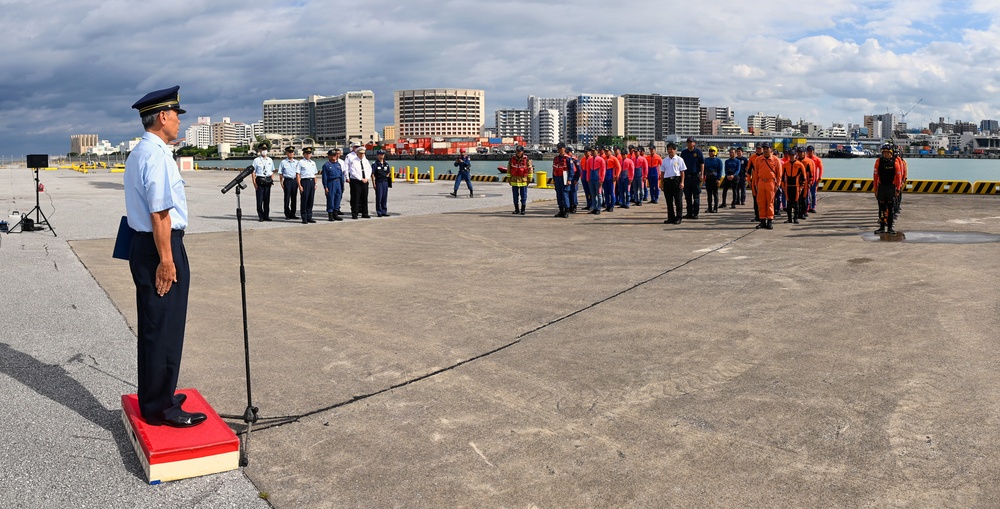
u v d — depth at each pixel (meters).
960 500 3.85
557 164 19.98
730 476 4.17
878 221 18.14
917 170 96.50
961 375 5.83
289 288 9.85
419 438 4.77
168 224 4.39
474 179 45.06
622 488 4.04
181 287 4.58
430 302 8.90
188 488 4.11
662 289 9.52
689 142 19.41
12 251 13.19
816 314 8.00
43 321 7.92
